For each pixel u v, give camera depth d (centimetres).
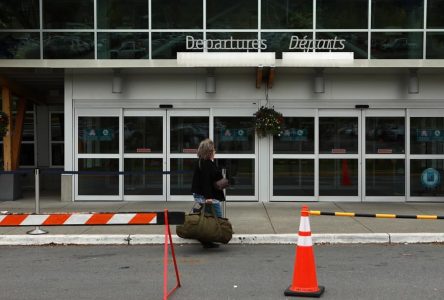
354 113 1390
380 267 762
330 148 1395
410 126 1389
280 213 1199
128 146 1410
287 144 1396
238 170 1397
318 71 1357
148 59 1352
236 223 1073
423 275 714
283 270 748
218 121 1400
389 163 1395
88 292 644
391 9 1349
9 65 1308
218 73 1390
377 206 1312
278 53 1355
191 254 862
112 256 851
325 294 626
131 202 1389
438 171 1391
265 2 1358
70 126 1402
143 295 629
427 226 1030
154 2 1363
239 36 1359
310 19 1354
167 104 1397
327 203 1367
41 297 624
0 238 942
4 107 1457
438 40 1345
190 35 1364
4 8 1364
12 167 1533
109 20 1368
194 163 1406
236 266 775
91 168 1409
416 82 1353
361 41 1350
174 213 698
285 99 1386
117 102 1402
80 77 1398
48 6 1370
